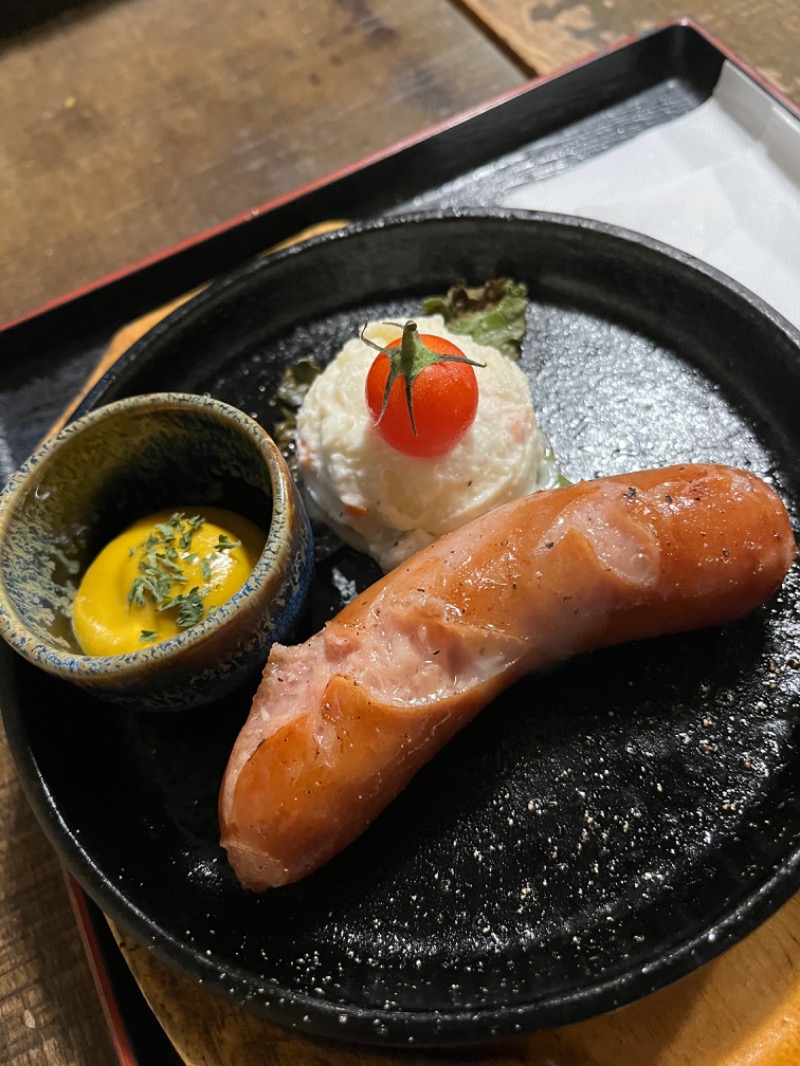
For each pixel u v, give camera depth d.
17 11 0.38
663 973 0.14
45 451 0.18
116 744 0.19
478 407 0.20
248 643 0.16
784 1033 0.15
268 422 0.23
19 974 0.18
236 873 0.16
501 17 0.33
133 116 0.35
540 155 0.28
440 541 0.18
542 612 0.16
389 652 0.16
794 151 0.25
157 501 0.20
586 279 0.23
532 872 0.16
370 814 0.16
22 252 0.32
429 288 0.24
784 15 0.31
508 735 0.18
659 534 0.16
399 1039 0.14
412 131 0.32
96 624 0.18
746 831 0.16
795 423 0.20
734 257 0.24
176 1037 0.16
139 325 0.25
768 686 0.18
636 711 0.18
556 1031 0.15
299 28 0.36
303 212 0.28
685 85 0.28
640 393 0.22
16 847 0.20
